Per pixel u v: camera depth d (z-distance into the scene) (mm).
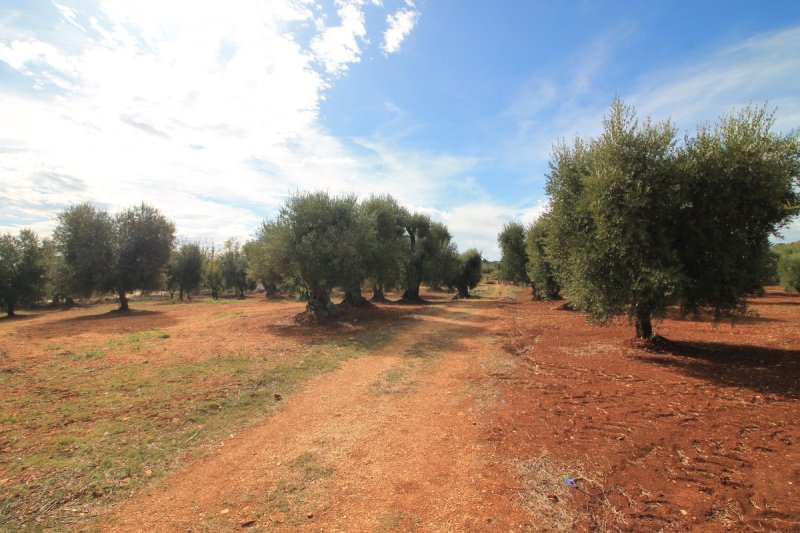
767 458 4508
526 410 6445
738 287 8594
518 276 32062
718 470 4285
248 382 8102
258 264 18516
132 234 27531
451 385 8148
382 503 3887
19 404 6672
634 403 6559
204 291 60344
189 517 3686
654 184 8922
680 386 7371
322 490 4164
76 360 9977
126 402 6820
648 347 10648
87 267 25703
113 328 16953
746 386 7141
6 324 20062
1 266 26688
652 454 4715
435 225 33719
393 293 48281
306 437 5586
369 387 8055
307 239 16938
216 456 4996
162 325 17844
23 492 4016
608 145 9648
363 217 19391
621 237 9078
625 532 3303
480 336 14086
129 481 4336
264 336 13719
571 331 14625
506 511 3689
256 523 3572
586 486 4070
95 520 3629
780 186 8023
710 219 8805
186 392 7406
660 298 8812
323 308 18219
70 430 5621
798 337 11367
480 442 5285
